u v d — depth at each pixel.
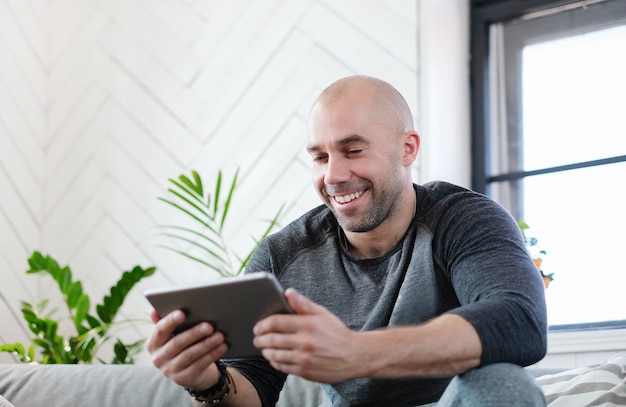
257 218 3.03
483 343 1.45
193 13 3.29
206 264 2.82
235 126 3.13
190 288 1.47
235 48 3.18
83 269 3.34
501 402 1.38
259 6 3.16
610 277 2.62
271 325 1.41
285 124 3.04
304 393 2.13
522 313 1.50
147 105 3.32
